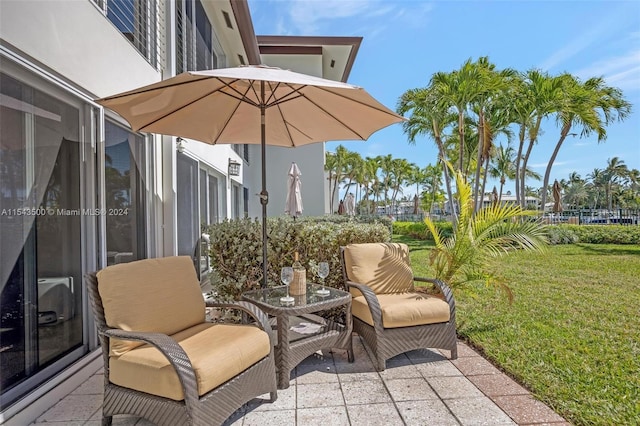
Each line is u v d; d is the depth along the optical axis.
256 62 11.40
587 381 3.01
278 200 14.88
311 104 4.02
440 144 12.80
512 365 3.32
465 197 4.68
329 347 3.38
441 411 2.65
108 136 3.89
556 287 6.45
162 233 5.20
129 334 2.33
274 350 3.08
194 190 6.71
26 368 2.66
